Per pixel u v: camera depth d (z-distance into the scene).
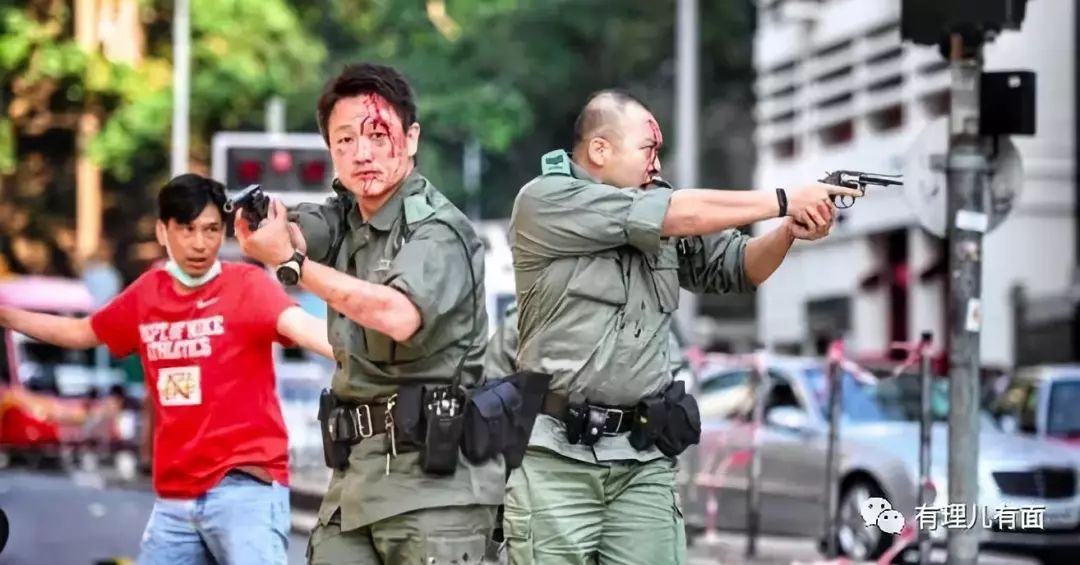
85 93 68.94
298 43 72.50
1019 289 67.44
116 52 68.25
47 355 75.38
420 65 87.94
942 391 37.56
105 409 66.38
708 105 114.44
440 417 13.84
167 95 69.94
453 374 14.05
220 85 70.38
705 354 41.06
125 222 84.25
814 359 39.50
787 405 38.06
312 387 47.84
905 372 34.22
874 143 75.56
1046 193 68.00
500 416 14.16
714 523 37.00
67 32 68.12
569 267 15.70
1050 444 36.66
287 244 13.02
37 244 84.50
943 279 72.12
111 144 70.06
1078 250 68.06
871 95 76.44
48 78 68.25
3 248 83.81
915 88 72.25
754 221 15.18
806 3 80.69
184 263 16.27
